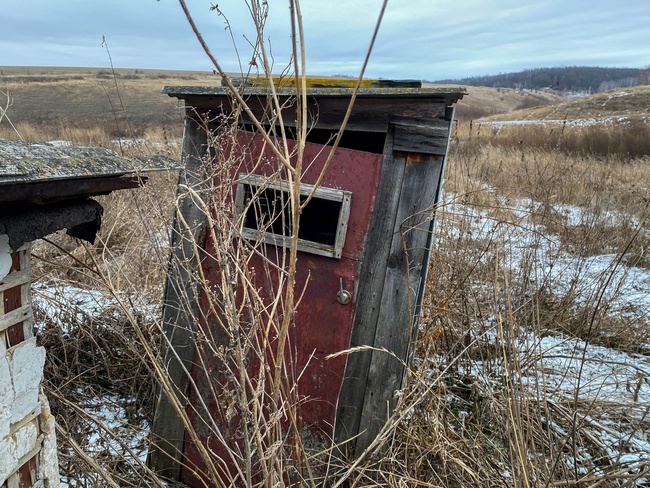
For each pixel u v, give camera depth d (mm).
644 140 13289
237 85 2582
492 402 2623
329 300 2605
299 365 2633
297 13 1137
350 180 2561
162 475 2748
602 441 2805
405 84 2619
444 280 3602
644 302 4551
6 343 1371
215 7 1432
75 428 2736
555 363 3602
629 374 3541
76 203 1461
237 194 2609
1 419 1340
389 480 2262
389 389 2551
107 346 3365
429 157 2471
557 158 9172
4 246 1268
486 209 6203
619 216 6523
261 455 1525
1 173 1022
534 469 1967
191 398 2740
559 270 4902
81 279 4375
